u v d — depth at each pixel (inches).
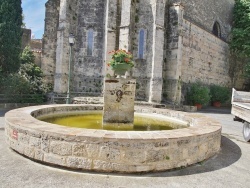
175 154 199.3
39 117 299.9
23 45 1134.4
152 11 682.2
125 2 657.6
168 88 727.7
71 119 314.8
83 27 721.0
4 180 167.2
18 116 245.9
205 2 938.7
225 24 1100.5
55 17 782.5
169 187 170.7
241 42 1043.3
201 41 873.5
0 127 341.1
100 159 184.2
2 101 584.4
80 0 718.5
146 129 282.5
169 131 218.4
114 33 681.0
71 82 713.0
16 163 197.0
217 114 688.4
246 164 232.7
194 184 178.1
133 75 697.0
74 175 180.1
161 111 379.2
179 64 713.6
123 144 183.5
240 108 374.3
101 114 365.4
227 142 322.3
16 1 681.6
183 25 751.7
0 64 660.1
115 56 290.5
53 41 783.1
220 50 1023.6
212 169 210.7
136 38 696.4
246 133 349.7
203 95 775.1
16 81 604.4
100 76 715.4
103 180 174.7
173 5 717.3
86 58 719.7
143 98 693.3
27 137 205.0
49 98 657.6
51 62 784.9
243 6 1099.9
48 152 192.9
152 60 674.8
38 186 160.7
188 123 315.6
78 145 184.9
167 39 732.7
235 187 179.0
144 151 186.9
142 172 188.5
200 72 880.3
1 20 655.1
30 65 789.9
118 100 279.6
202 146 221.8
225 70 1080.8
